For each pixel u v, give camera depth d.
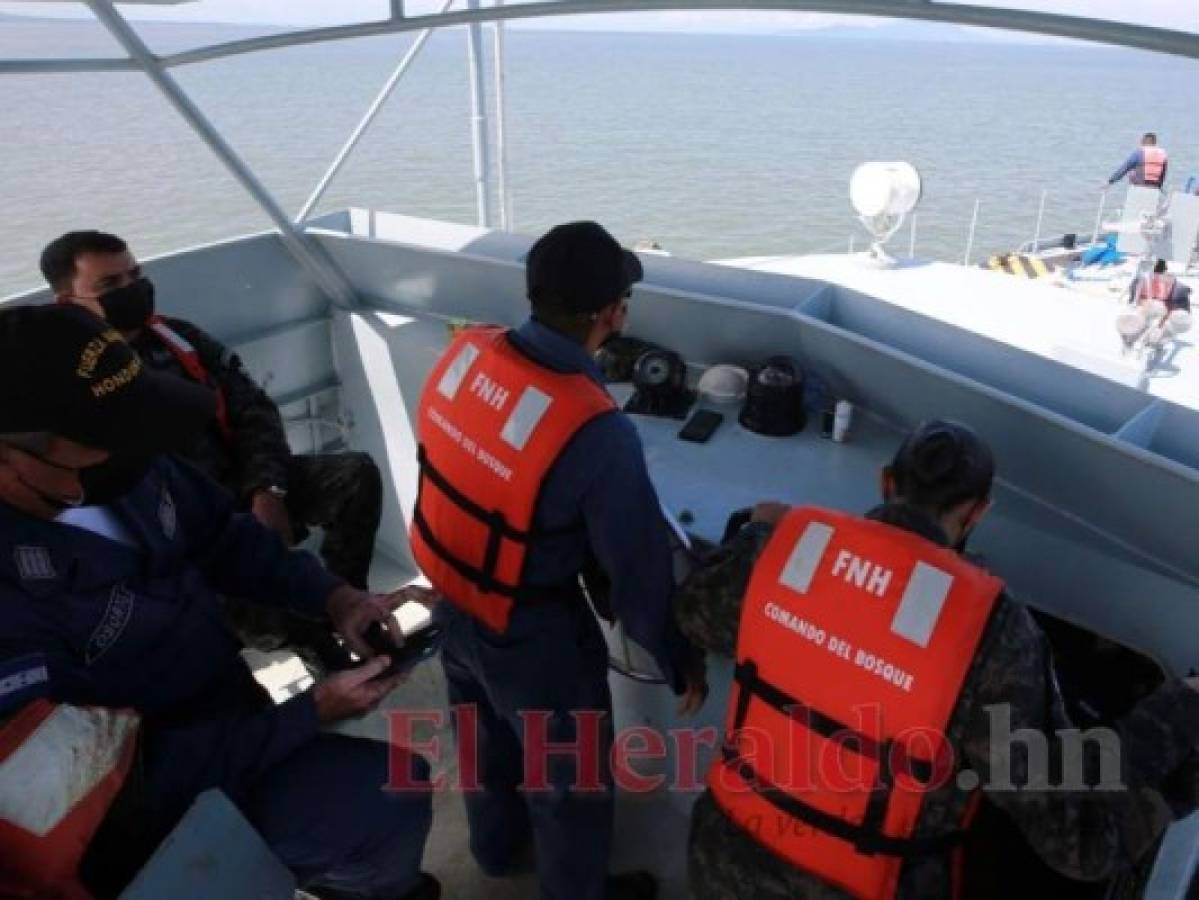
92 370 1.10
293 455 2.41
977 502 1.22
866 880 1.21
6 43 56.12
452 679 1.77
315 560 1.67
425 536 1.63
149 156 22.75
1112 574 1.65
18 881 1.02
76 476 1.14
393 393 2.87
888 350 2.00
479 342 1.55
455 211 15.32
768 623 1.23
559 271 1.43
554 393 1.43
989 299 4.79
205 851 1.07
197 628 1.39
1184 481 1.48
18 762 1.02
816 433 2.26
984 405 1.83
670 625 1.53
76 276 2.04
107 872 1.14
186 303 2.65
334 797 1.37
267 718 1.32
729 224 14.62
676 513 1.93
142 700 1.33
